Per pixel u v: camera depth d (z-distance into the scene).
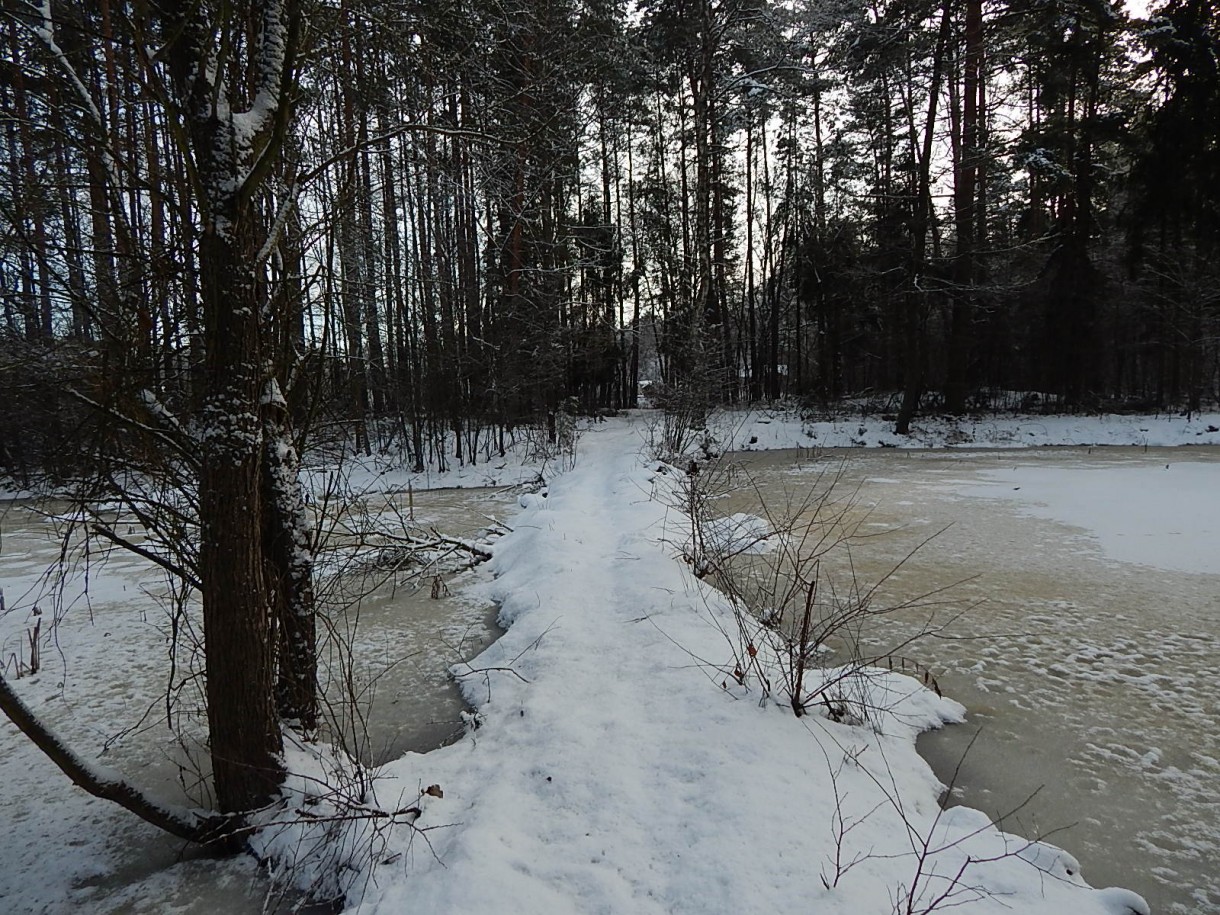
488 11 6.01
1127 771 3.52
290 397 3.94
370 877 2.70
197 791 3.62
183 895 2.81
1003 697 4.39
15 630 6.66
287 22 3.23
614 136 27.70
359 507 6.77
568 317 21.58
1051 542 8.44
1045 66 21.88
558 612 5.62
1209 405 23.55
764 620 5.31
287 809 3.00
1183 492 11.28
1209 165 20.86
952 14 20.42
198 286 3.12
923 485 13.35
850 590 6.66
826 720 3.75
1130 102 23.53
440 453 18.23
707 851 2.67
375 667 5.30
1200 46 20.80
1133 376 26.67
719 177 22.80
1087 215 23.17
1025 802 3.26
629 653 4.72
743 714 3.74
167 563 3.34
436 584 7.23
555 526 8.58
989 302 24.22
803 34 20.95
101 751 4.18
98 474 3.22
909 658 5.02
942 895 2.38
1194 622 5.59
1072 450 19.09
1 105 3.32
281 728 3.48
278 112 2.67
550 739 3.66
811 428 23.66
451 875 2.61
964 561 7.68
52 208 3.31
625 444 19.97
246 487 2.91
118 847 3.19
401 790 3.27
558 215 18.34
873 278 23.42
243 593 2.94
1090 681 4.58
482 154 5.32
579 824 2.94
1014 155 21.47
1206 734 3.87
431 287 17.73
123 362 3.03
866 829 2.79
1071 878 2.61
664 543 7.42
